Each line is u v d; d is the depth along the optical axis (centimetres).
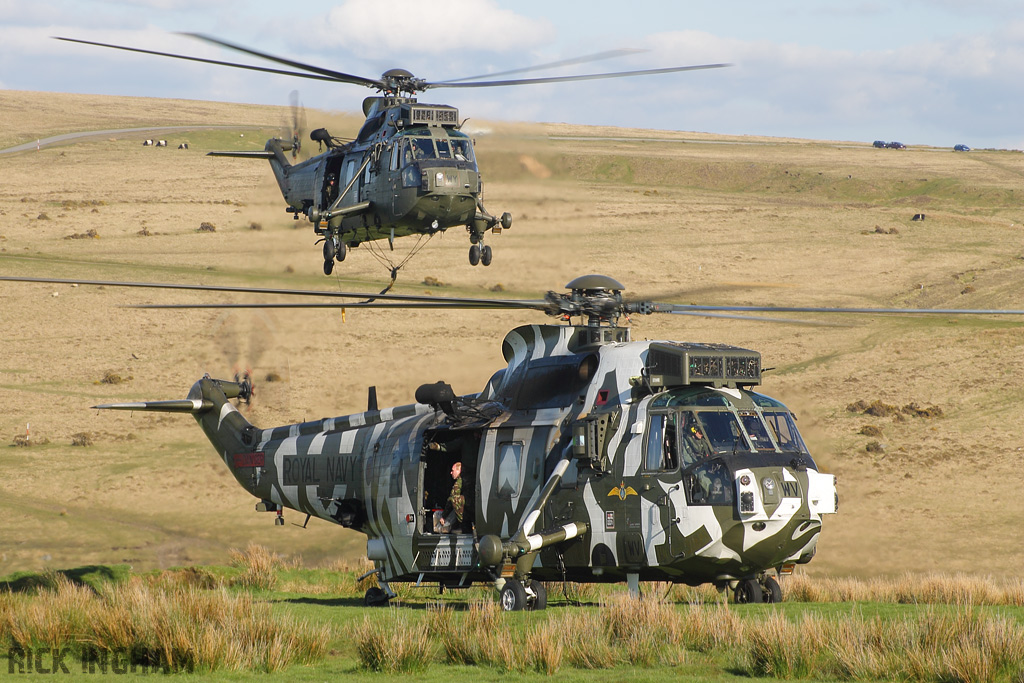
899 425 19188
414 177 8600
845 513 15112
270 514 14738
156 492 15612
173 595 5209
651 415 5616
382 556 7181
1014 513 14750
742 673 3831
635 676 3806
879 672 3606
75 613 4853
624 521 5597
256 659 4269
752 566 5425
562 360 6284
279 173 10562
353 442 7631
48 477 16238
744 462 5341
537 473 6091
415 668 4125
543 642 4091
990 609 4797
